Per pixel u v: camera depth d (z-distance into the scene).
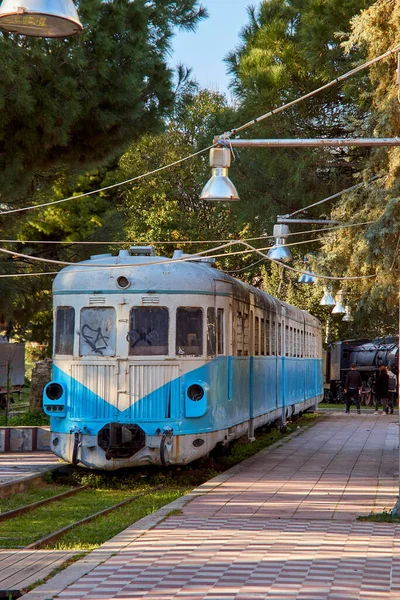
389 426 41.84
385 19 23.64
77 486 23.09
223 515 17.20
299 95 31.84
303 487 21.19
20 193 27.14
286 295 61.19
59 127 23.86
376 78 24.00
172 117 28.22
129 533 15.40
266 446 32.09
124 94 24.81
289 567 12.77
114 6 24.64
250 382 29.02
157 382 22.89
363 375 70.06
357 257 24.59
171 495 21.64
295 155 31.61
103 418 22.80
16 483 21.83
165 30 26.92
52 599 11.24
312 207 32.28
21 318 39.53
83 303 23.34
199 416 22.89
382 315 34.34
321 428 40.44
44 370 38.88
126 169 66.12
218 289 24.52
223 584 11.83
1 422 38.44
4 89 22.52
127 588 11.70
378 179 24.52
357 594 11.36
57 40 23.56
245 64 32.19
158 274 23.30
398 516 16.91
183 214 63.91
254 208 33.19
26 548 14.84
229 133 16.75
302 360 44.28
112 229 40.34
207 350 23.59
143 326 23.12
